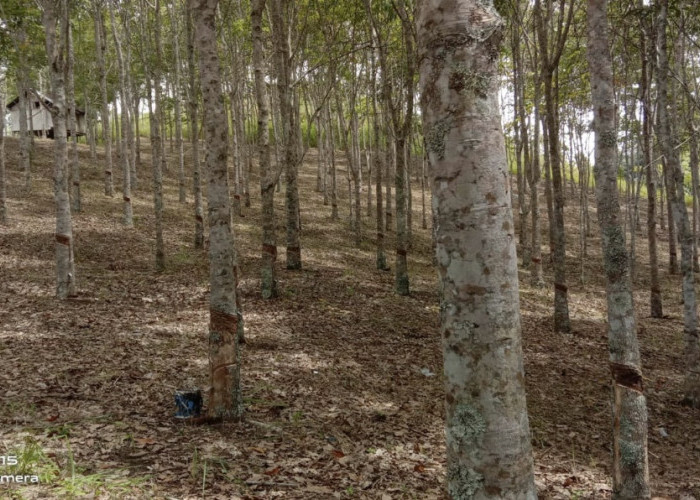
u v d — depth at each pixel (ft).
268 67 63.57
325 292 41.19
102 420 16.83
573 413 24.98
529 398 26.13
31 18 42.83
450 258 7.29
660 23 26.11
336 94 65.87
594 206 102.73
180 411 17.71
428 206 92.27
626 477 15.90
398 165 43.14
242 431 17.34
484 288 7.09
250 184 89.51
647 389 28.99
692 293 26.76
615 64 44.50
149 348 25.14
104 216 59.98
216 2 16.88
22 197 62.69
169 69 77.15
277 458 15.78
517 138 59.06
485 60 7.18
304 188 95.20
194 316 31.76
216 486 13.41
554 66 36.29
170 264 45.65
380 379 25.58
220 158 16.81
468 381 7.18
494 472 7.10
